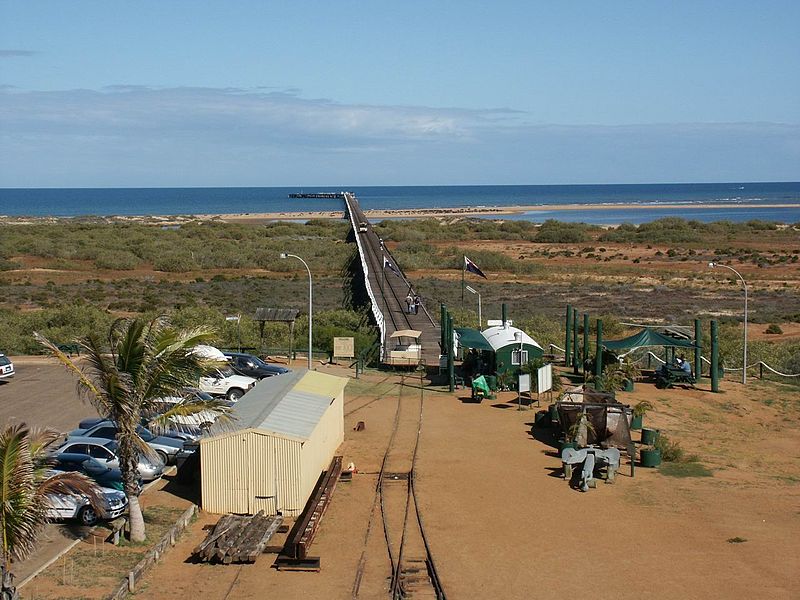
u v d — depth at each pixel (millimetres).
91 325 51469
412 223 163625
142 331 19031
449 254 113000
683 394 38438
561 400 31344
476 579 18016
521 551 19719
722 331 57062
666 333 43875
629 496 24109
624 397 37375
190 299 71375
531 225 163000
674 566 18875
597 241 138750
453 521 21766
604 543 20312
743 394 38688
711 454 29094
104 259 98188
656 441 28578
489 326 44281
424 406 35219
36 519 15055
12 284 81562
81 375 19031
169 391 19531
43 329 51500
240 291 79062
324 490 22859
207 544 19000
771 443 30953
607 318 57625
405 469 26438
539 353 38688
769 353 47969
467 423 32406
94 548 19203
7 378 38500
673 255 113812
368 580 17859
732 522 21922
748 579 18141
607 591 17484
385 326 50969
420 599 16906
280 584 17625
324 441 25594
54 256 104000
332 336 49156
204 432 22547
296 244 120750
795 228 157125
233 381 34625
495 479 25516
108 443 24828
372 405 35344
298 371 30047
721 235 145625
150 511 21953
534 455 28141
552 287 84875
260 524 20688
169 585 17453
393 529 21125
